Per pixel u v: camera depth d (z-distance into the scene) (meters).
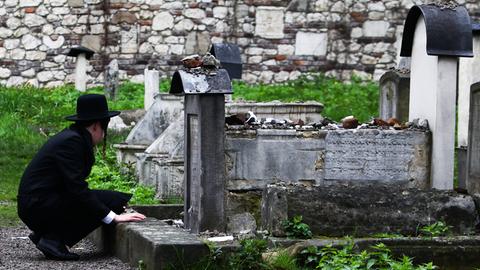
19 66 25.67
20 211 9.19
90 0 25.80
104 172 14.20
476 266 8.55
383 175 10.59
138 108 21.16
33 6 25.67
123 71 25.75
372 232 9.32
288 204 9.20
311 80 25.00
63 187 9.18
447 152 10.62
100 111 9.24
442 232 9.24
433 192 9.48
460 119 13.77
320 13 25.88
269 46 25.84
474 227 9.43
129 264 8.76
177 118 14.16
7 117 19.45
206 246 8.09
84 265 8.79
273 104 14.56
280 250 8.53
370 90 23.11
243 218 10.20
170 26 25.80
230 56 17.47
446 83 10.60
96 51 25.75
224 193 10.07
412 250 8.51
